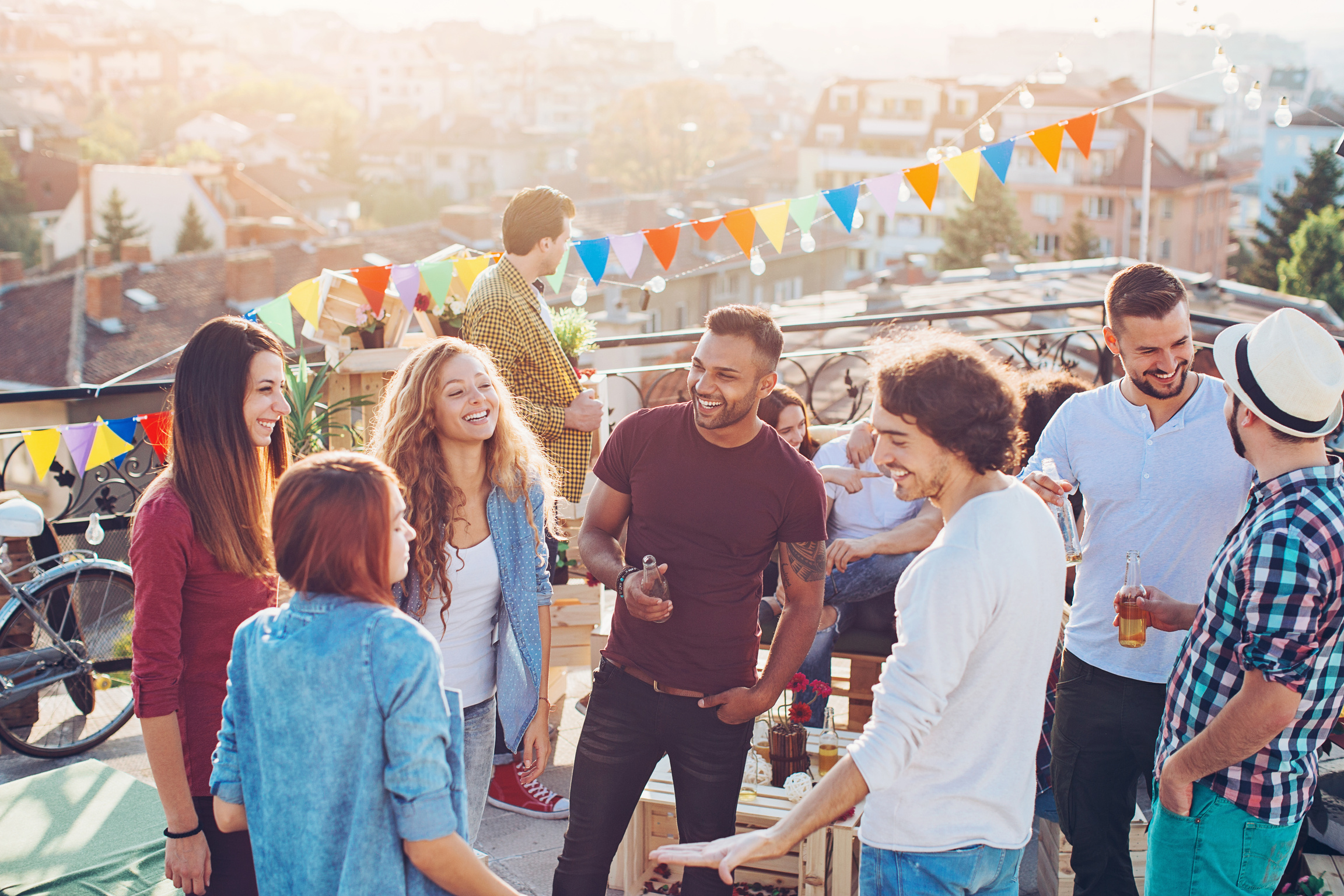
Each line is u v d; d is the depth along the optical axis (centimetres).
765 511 227
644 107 8725
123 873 286
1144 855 271
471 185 9788
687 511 229
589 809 238
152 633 202
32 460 360
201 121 10450
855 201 390
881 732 161
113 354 2655
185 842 204
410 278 389
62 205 6975
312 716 156
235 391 209
